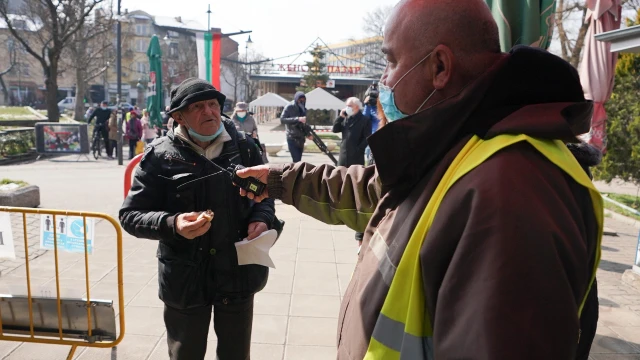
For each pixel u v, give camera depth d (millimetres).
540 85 996
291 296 4211
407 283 1016
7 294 2619
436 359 882
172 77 46281
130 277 4527
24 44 24234
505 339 770
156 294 4148
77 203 7793
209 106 2201
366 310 1127
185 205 2234
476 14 1046
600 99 6191
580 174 979
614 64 6195
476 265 831
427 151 1045
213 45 10047
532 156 911
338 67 53219
